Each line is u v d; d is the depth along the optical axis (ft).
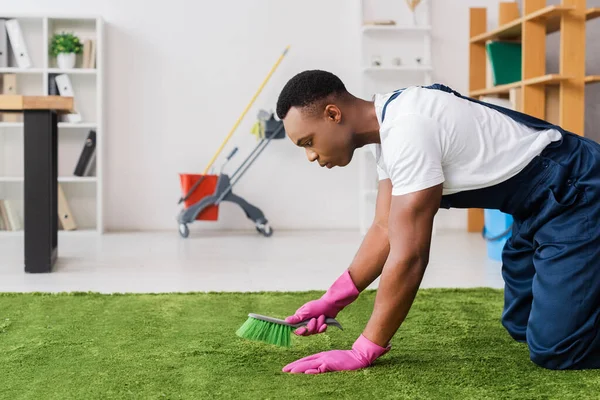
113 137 16.80
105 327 7.01
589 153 5.62
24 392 4.96
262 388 5.01
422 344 6.29
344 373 5.34
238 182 17.10
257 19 16.98
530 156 5.52
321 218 17.25
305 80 5.18
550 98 13.69
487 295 8.68
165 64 16.85
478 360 5.72
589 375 5.33
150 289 9.42
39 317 7.45
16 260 11.99
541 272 5.55
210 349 6.13
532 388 5.00
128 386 5.09
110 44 16.72
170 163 16.97
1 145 16.56
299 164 17.15
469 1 17.30
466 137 5.33
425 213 5.07
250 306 8.15
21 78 16.56
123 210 16.92
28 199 10.62
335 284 6.03
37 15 15.80
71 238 15.15
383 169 5.81
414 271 5.11
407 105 5.23
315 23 17.08
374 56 16.66
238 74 16.99
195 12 16.87
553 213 5.58
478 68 16.39
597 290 5.37
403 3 17.17
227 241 14.88
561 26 12.39
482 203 5.78
